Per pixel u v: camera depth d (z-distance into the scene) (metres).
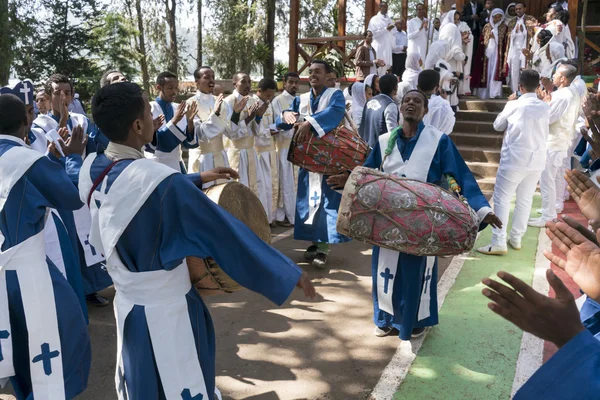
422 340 4.12
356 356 3.93
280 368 3.78
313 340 4.18
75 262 4.10
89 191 2.30
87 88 19.45
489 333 4.24
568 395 1.23
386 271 3.95
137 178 2.20
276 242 6.68
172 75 5.60
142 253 2.22
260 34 20.67
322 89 5.46
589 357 1.25
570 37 11.52
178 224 2.21
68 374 3.02
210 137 6.04
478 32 12.48
